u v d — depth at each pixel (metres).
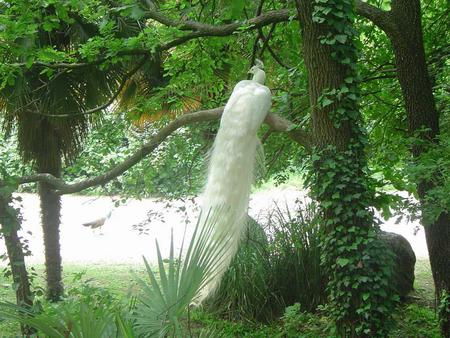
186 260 3.99
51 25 6.70
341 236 6.17
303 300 9.68
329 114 6.16
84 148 10.63
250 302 9.57
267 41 7.80
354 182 6.11
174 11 7.84
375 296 6.20
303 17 6.23
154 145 7.27
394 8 7.20
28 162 10.73
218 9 8.25
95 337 3.78
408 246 10.80
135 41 7.21
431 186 6.80
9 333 7.47
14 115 10.27
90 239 17.73
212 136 8.98
